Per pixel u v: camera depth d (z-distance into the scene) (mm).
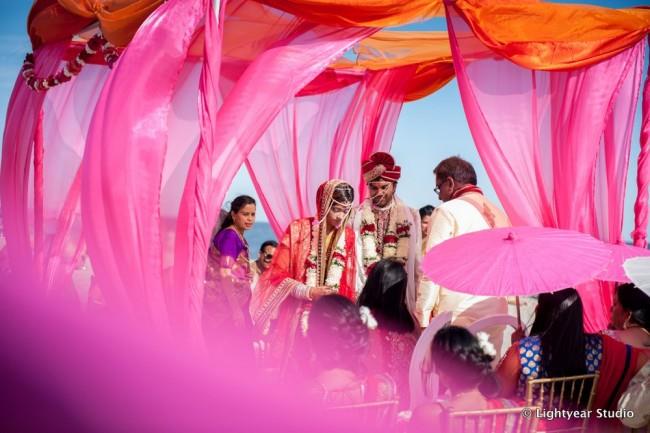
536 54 5605
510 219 5797
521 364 3664
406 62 8180
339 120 8359
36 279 6215
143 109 4289
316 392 3328
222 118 4672
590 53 5695
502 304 5348
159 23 4359
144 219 4219
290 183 8086
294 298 5301
